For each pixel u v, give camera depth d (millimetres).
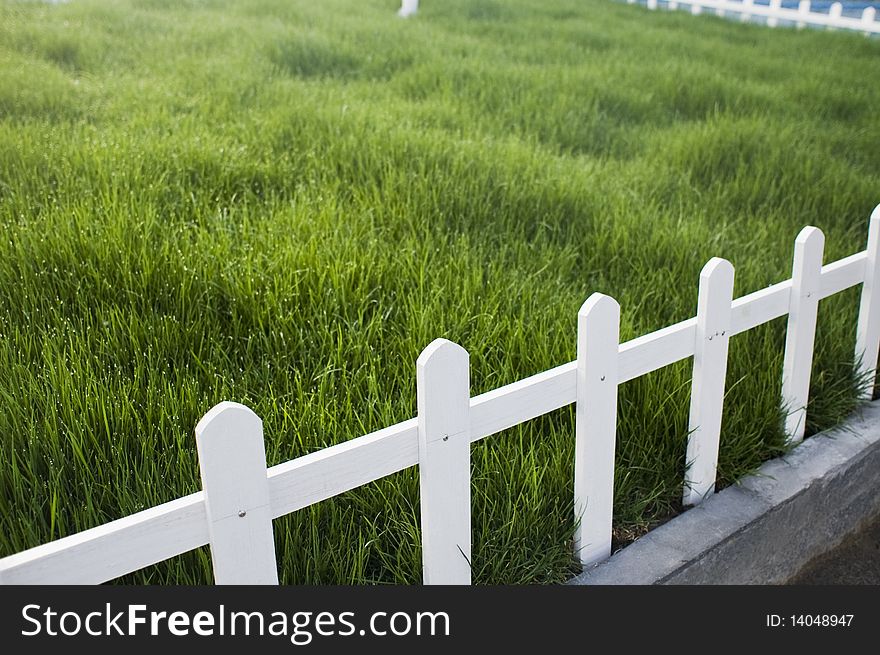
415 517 2174
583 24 11258
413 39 9102
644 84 7582
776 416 2805
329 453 1686
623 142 6137
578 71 7824
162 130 5461
